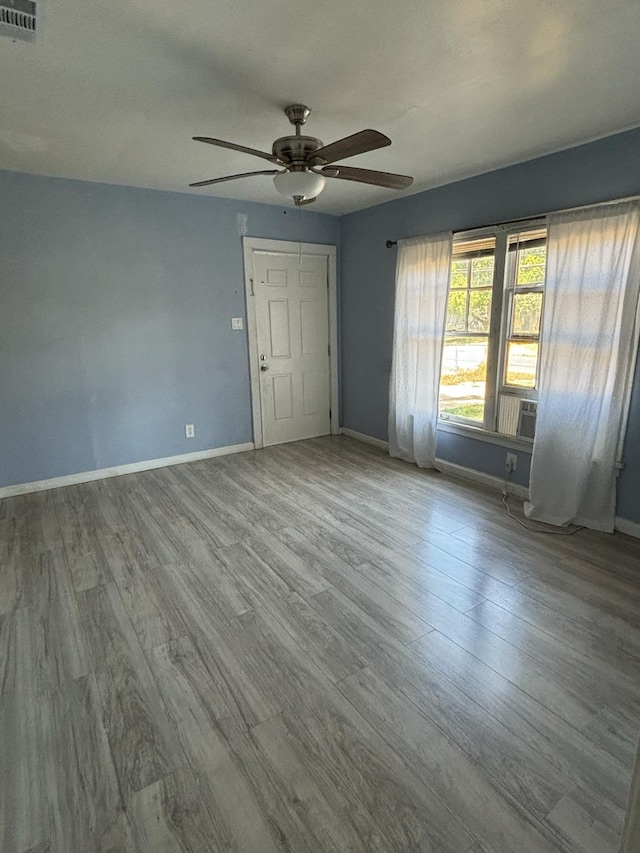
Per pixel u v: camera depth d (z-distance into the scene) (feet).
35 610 7.41
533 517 10.48
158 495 12.06
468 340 12.60
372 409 16.46
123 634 6.84
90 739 5.16
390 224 14.35
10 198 11.12
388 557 8.93
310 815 4.34
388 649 6.48
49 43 5.84
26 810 4.44
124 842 4.16
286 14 5.31
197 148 9.61
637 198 8.45
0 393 11.69
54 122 8.25
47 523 10.48
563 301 9.67
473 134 8.97
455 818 4.30
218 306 14.48
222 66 6.43
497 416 12.04
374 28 5.59
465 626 6.95
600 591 7.77
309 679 5.97
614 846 4.06
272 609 7.39
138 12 5.24
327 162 7.51
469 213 11.85
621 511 9.63
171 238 13.32
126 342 13.16
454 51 6.12
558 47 6.04
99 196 12.14
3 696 5.75
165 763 4.87
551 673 6.01
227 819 4.32
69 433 12.73
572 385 9.66
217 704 5.60
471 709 5.48
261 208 14.66
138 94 7.25
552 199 9.99
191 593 7.84
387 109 7.80
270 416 16.35
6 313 11.48
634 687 5.78
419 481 12.90
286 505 11.38
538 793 4.52
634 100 7.55
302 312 16.31
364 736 5.15
